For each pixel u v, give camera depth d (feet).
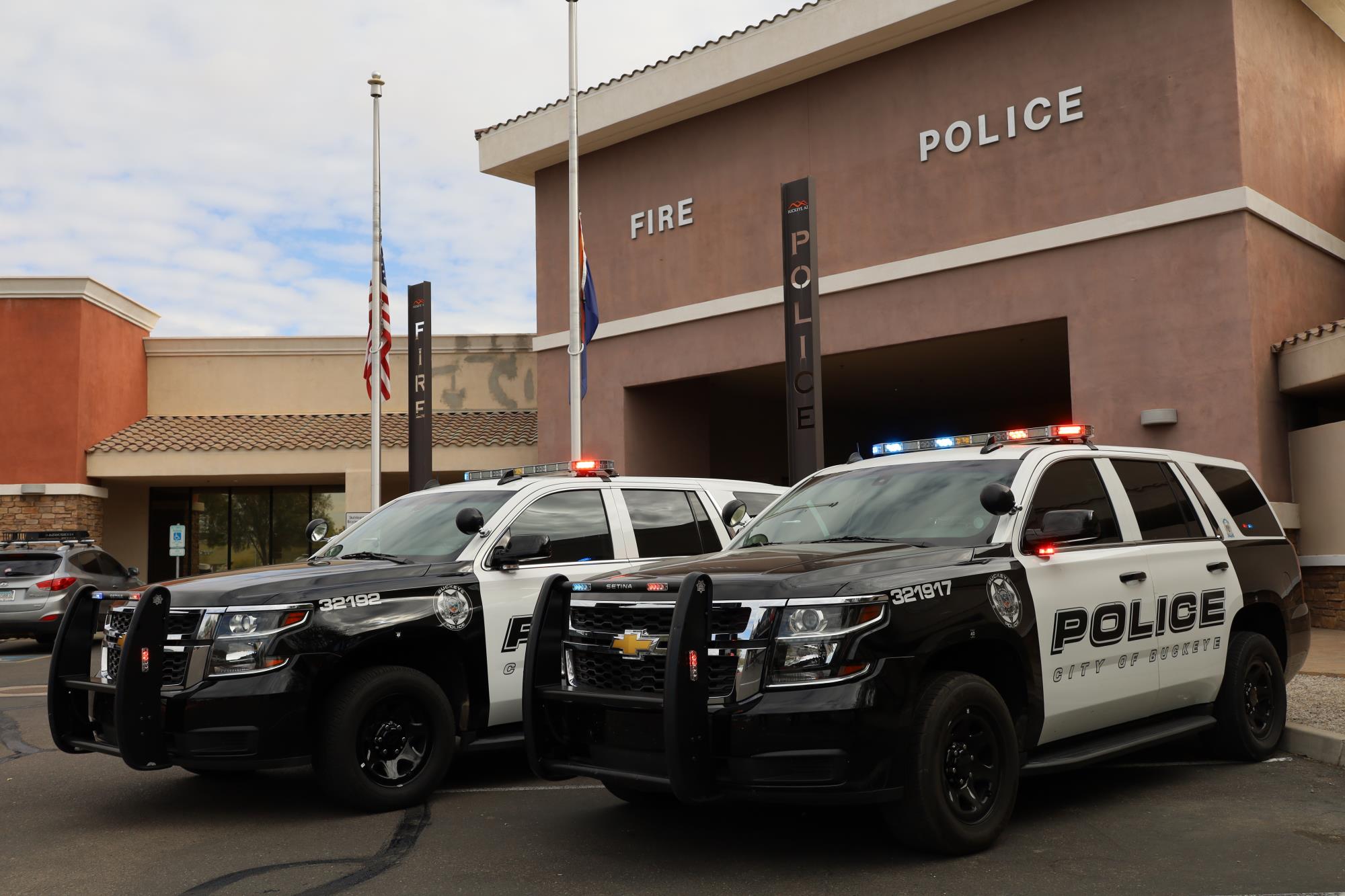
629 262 78.28
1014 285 61.36
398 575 22.84
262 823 21.29
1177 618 22.12
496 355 103.76
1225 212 54.44
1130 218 57.31
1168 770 23.93
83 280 89.20
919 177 65.05
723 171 73.72
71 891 17.28
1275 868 16.88
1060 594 19.62
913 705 16.80
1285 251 57.41
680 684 16.19
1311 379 52.75
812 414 57.62
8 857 19.26
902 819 16.99
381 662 22.76
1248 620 25.49
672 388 81.71
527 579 24.61
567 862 18.06
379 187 72.84
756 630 16.80
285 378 102.68
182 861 18.75
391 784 21.95
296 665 20.86
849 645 16.51
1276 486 53.83
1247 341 53.57
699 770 16.26
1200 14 55.93
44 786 25.18
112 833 20.80
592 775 18.04
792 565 17.99
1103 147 58.54
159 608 20.74
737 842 18.97
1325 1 61.87
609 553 26.09
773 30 68.59
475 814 21.54
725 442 92.79
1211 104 55.31
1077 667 19.75
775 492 30.48
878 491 21.80
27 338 88.99
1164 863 17.24
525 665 19.04
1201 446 54.60
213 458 89.71
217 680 20.59
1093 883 16.30
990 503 19.04
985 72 62.80
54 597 58.85
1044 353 72.23
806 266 58.18
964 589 18.01
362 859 18.54
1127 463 22.82
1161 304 56.34
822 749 16.14
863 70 67.62
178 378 102.12
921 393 90.89
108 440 91.81
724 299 72.79
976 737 17.85
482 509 25.52
